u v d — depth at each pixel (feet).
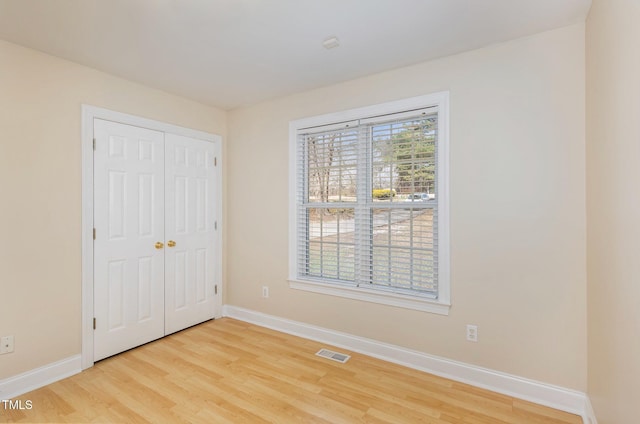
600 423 5.27
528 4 5.76
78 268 8.10
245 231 11.73
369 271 9.20
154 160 9.87
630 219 3.86
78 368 8.00
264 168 11.20
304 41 7.12
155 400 6.80
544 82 6.68
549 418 6.22
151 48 7.40
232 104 11.44
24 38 6.89
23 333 7.17
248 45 7.29
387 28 6.58
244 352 9.11
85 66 8.28
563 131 6.50
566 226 6.48
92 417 6.23
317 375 7.84
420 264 8.32
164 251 10.14
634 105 3.68
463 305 7.59
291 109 10.52
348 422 6.11
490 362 7.27
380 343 8.76
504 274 7.11
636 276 3.69
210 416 6.29
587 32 6.10
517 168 6.96
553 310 6.62
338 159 9.76
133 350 9.20
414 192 8.43
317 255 10.26
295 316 10.44
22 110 7.20
